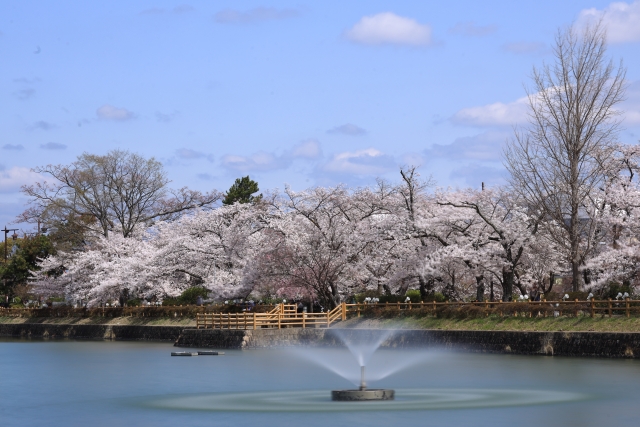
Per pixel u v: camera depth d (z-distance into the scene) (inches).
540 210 1945.1
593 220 1943.9
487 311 1879.9
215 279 2581.2
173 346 2342.5
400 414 1008.9
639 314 1622.8
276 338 2124.8
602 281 1865.2
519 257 2057.1
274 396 1208.8
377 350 1948.8
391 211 2283.5
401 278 2241.6
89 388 1357.0
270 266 2338.8
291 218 2306.8
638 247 1833.2
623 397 1128.8
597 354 1594.5
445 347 1857.8
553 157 1919.3
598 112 1898.4
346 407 1077.8
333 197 2288.4
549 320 1749.5
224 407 1103.6
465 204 2070.6
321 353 1925.4
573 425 925.2
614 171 2058.3
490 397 1143.6
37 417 1061.1
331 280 2324.1
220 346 2181.3
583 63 1900.8
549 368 1454.2
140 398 1221.7
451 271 2219.5
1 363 1845.5
